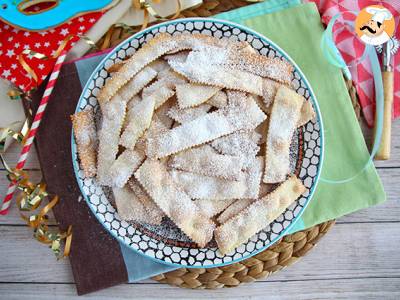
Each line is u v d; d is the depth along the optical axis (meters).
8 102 0.52
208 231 0.46
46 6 0.50
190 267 0.48
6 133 0.48
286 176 0.47
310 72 0.51
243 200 0.47
